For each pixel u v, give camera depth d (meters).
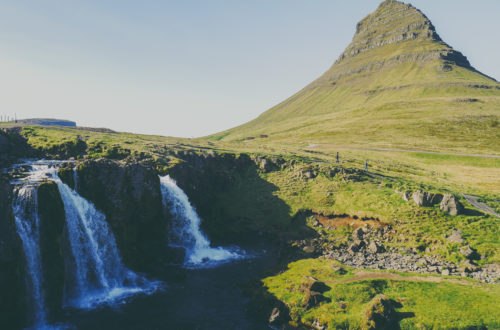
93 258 47.22
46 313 38.47
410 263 51.03
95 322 37.44
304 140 184.38
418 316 34.84
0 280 34.50
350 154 128.38
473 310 35.00
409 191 69.25
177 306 41.25
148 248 54.03
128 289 45.81
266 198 75.81
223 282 47.78
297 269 48.84
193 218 65.44
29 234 40.22
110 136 87.56
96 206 50.53
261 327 37.09
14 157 59.19
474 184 95.69
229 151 100.25
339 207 70.94
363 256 54.69
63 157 63.12
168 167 66.62
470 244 53.09
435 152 136.00
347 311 36.53
